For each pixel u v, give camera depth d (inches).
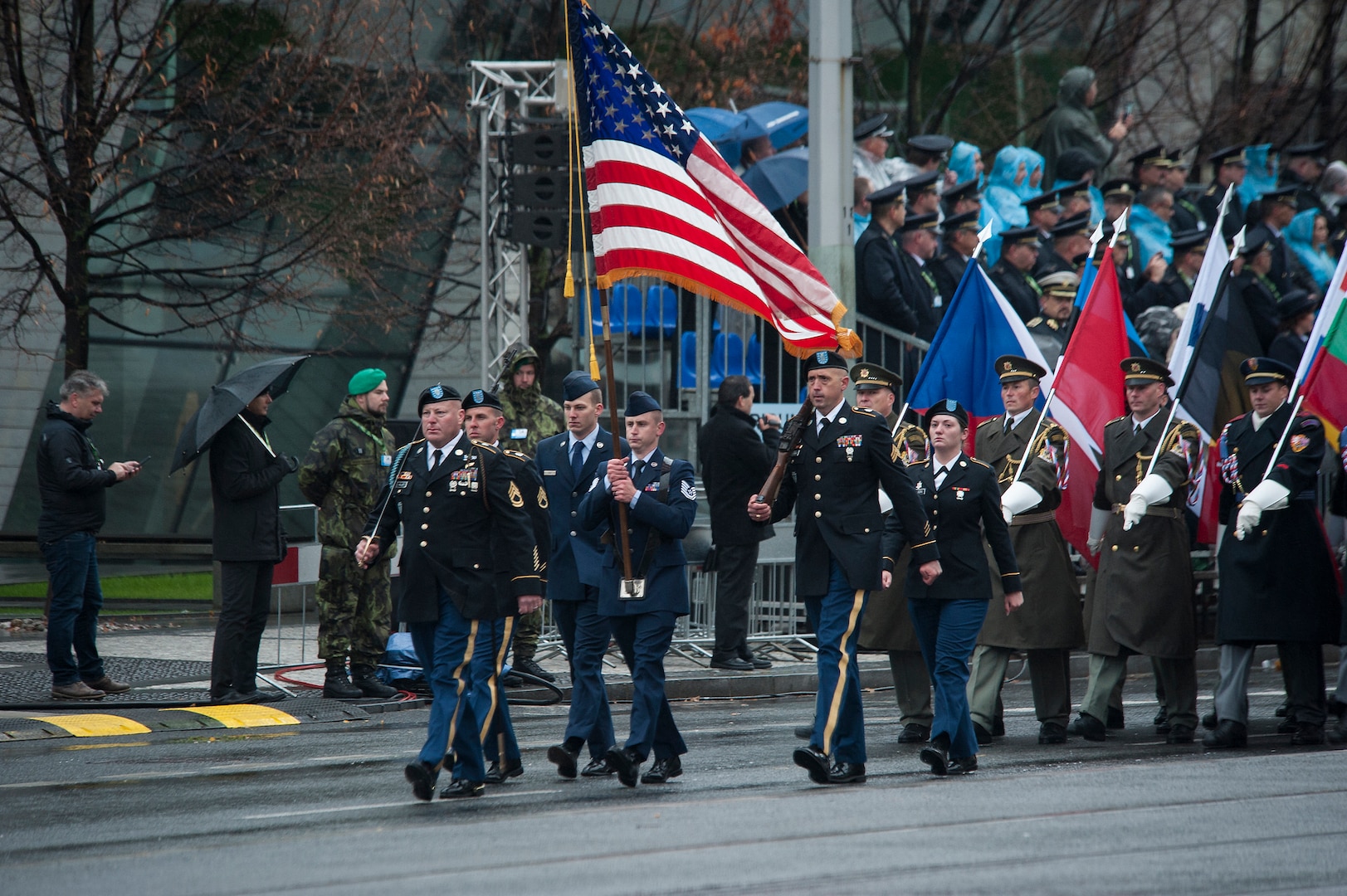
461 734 1066.7
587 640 1175.0
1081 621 1407.5
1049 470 1411.2
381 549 1144.8
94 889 764.6
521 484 1104.2
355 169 2689.5
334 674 1605.6
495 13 3058.6
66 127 2336.4
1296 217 2942.9
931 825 900.0
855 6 3587.6
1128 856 809.5
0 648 1969.7
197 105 2596.0
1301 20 4104.3
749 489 1787.6
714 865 790.5
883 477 1132.5
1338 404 1491.1
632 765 1095.6
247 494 1547.7
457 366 3026.6
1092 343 1626.5
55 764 1226.6
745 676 1761.8
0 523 2748.5
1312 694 1371.8
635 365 2130.9
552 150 1964.8
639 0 3257.9
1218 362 1592.0
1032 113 3769.7
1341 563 1592.0
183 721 1457.9
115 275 2493.8
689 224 1288.1
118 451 2792.8
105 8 2613.2
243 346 2773.1
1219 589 1379.2
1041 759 1275.8
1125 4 3858.3
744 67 3312.0
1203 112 3988.7
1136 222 2721.5
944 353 1729.8
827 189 1911.9
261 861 824.3
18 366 2760.8
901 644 1385.3
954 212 2486.5
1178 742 1382.9
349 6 2731.3
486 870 786.8
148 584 2623.0
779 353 2036.2
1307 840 851.4
